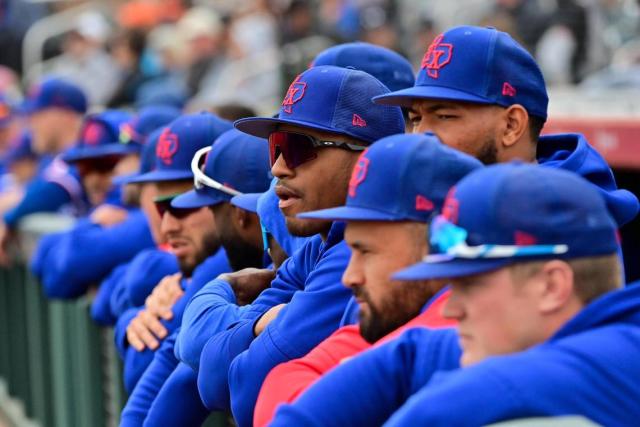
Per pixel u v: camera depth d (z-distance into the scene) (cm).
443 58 928
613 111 1769
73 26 3966
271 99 3186
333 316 848
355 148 898
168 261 1312
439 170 716
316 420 672
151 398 1114
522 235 616
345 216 721
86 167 1736
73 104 2217
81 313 1606
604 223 634
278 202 990
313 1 3600
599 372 614
